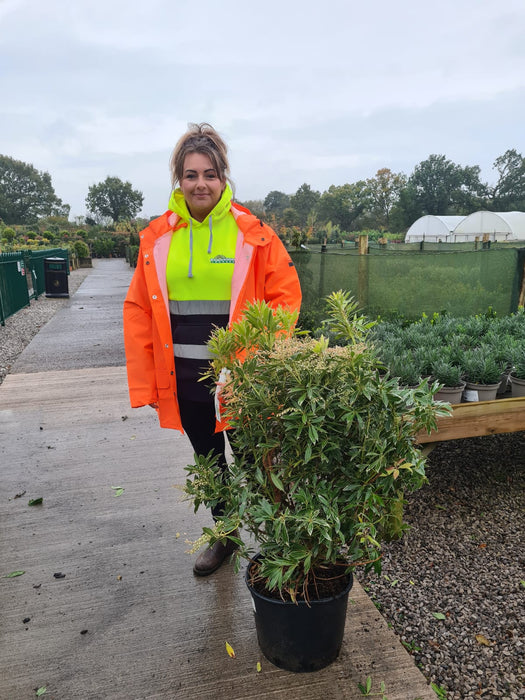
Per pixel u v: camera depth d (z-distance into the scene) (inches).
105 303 520.1
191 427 85.1
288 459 61.7
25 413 181.0
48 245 1600.6
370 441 57.7
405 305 243.3
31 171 4402.1
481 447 148.3
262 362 59.9
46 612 82.5
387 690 67.1
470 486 126.5
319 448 57.8
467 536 106.5
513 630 80.5
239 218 77.2
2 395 202.5
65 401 194.1
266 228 77.8
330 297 62.2
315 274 272.4
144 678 69.6
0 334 343.6
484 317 190.7
